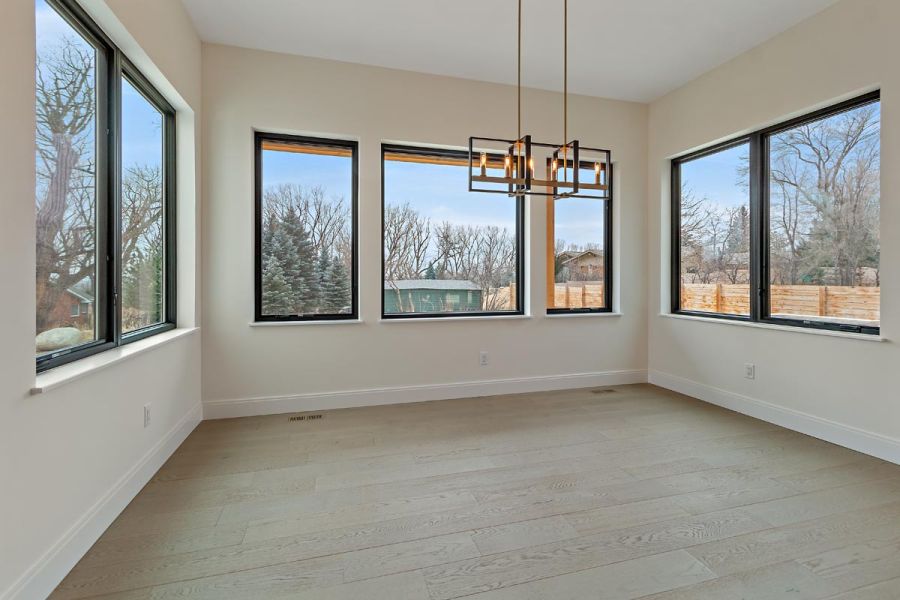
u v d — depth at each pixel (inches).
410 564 66.2
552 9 116.1
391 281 155.9
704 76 152.3
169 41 104.0
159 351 99.7
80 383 67.5
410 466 101.0
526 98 163.5
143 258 104.0
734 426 127.8
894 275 101.4
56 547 61.3
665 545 70.7
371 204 147.6
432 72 151.3
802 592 59.9
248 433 122.0
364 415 138.1
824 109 119.1
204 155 132.8
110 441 76.9
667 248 174.1
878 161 107.9
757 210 137.6
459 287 163.0
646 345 181.9
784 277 131.1
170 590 60.3
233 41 132.1
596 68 148.6
